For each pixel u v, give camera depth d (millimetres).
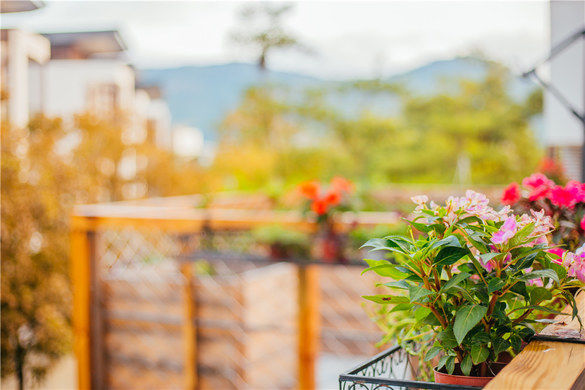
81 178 7570
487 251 1166
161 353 4238
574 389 970
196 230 3986
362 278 4559
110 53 12992
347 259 3621
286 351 4527
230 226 3906
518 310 1253
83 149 9133
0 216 6383
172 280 4211
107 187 10102
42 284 6477
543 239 1372
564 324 1333
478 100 18734
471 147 18219
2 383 6371
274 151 19344
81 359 4156
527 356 1110
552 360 1083
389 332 1608
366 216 3850
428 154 18344
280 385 4457
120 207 4430
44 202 6523
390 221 3598
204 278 4180
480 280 1177
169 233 4965
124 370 4305
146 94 16250
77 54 12117
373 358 1280
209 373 4195
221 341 4160
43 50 10039
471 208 1223
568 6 4781
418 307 1195
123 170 10766
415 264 1168
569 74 4801
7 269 6324
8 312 6273
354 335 4594
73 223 4105
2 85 7781
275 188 4664
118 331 4305
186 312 4180
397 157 18484
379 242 1210
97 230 4168
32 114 7961
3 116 7301
